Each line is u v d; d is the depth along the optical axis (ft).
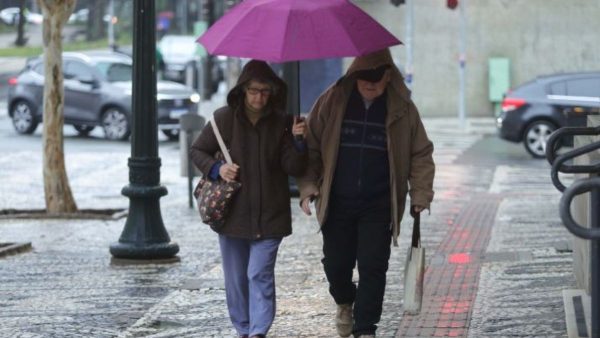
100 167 223.51
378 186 68.95
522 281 98.68
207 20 356.18
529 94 243.19
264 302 71.46
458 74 361.51
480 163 230.27
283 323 84.23
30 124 298.15
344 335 73.67
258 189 70.90
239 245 73.26
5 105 408.05
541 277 100.12
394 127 68.80
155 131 115.55
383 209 69.15
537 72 354.54
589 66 347.77
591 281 56.49
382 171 69.05
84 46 637.71
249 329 72.69
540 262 108.88
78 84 287.28
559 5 352.08
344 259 70.90
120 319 87.35
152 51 114.42
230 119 71.05
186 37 491.72
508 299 90.74
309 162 70.85
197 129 161.17
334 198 69.56
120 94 282.56
